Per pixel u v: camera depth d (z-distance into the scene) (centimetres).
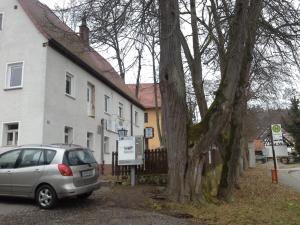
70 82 2184
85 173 1136
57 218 954
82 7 1086
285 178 2838
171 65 1187
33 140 1805
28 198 1176
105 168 2625
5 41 1953
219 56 1560
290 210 1278
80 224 891
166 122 1201
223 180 1352
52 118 1897
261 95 2534
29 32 1914
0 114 1889
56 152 1119
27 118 1834
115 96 2972
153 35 1152
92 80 2480
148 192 1324
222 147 1380
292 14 1312
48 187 1082
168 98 1192
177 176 1171
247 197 1574
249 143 4516
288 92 2161
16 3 1967
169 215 1026
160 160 1547
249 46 1345
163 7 1148
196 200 1177
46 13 1162
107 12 1071
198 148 1181
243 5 1188
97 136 2522
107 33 1080
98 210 1055
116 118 2966
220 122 1181
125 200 1188
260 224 993
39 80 1850
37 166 1114
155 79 1819
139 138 1513
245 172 3266
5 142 1878
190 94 2027
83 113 2302
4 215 985
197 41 1573
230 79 1191
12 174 1138
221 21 1336
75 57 2133
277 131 2406
